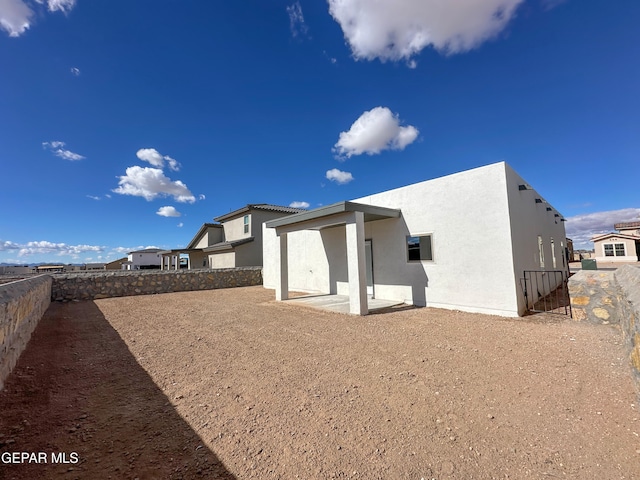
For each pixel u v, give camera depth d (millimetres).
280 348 5004
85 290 11789
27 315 5367
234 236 24094
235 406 2996
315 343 5258
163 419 2748
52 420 2715
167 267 30766
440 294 8461
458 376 3615
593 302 6062
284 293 10914
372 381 3545
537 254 9656
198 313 8445
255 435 2465
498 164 7344
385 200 10117
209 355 4699
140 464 2088
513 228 7316
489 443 2277
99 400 3152
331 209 8219
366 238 10719
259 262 21766
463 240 7973
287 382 3584
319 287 12953
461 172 8055
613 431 2381
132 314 8375
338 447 2270
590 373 3580
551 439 2305
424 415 2729
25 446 2295
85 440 2396
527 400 2963
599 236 31016
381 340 5336
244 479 1932
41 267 37312
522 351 4496
